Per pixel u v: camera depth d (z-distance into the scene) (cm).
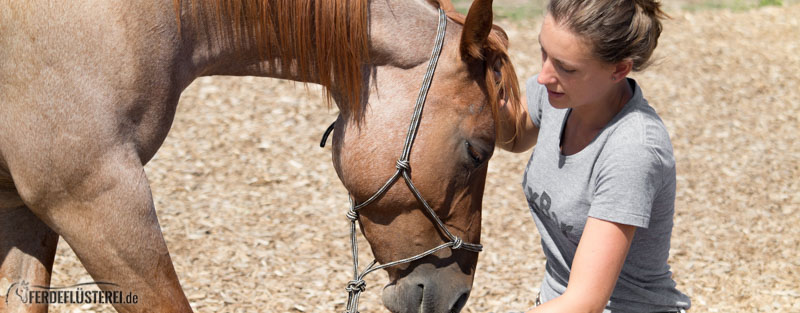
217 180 538
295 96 695
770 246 473
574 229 201
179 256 425
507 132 241
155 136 214
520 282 420
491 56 223
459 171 225
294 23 223
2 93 203
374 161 223
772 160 618
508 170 587
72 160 201
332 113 667
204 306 372
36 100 200
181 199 504
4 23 201
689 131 670
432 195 225
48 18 199
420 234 230
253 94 694
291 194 524
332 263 431
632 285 207
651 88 765
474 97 223
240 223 475
